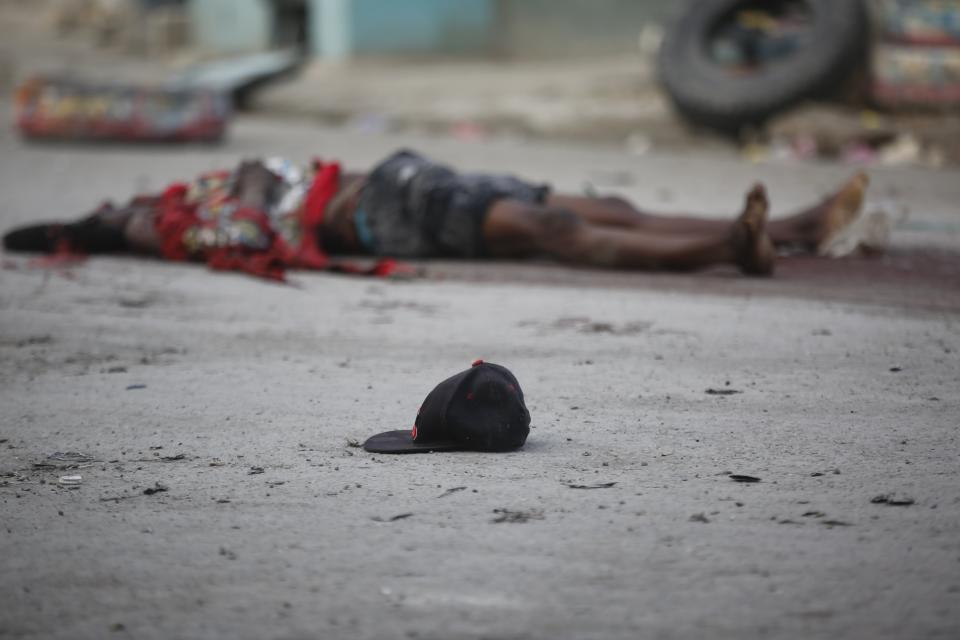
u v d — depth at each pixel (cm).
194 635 575
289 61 5650
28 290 1558
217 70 5522
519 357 1178
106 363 1177
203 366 1155
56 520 735
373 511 736
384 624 581
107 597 619
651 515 723
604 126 4453
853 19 4209
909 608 591
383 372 1123
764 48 4400
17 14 7812
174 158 3488
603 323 1334
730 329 1289
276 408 997
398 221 1770
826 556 656
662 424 933
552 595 610
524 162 3594
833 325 1307
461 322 1349
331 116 4991
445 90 5066
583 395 1027
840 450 857
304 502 757
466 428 859
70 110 3812
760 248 1593
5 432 941
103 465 850
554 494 764
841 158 3962
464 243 1742
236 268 1716
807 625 575
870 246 1797
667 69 4444
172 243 1791
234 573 645
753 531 695
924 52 4216
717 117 4272
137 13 7162
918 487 771
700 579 627
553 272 1689
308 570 647
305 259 1733
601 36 5700
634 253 1647
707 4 4469
